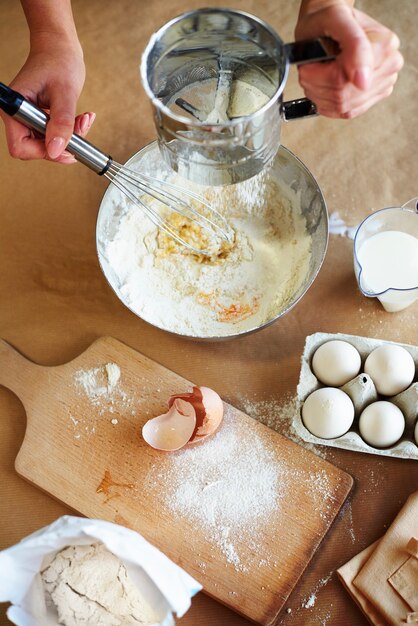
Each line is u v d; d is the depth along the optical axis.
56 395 0.83
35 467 0.80
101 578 0.71
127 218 0.88
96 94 0.99
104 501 0.78
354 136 0.95
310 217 0.85
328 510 0.77
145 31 1.02
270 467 0.79
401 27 0.99
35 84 0.79
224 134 0.61
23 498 0.81
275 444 0.80
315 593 0.75
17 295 0.90
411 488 0.78
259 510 0.77
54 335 0.88
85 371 0.84
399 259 0.83
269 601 0.74
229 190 0.88
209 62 0.67
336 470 0.78
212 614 0.75
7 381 0.84
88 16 1.03
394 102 0.96
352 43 0.60
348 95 0.65
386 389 0.77
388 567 0.72
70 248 0.91
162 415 0.80
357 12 0.67
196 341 0.84
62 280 0.90
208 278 0.87
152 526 0.77
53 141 0.71
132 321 0.87
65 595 0.71
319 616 0.74
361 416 0.77
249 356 0.85
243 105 0.70
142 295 0.86
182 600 0.68
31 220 0.93
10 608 0.70
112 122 0.97
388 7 1.00
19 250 0.92
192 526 0.77
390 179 0.92
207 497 0.78
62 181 0.95
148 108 0.97
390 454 0.76
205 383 0.84
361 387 0.76
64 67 0.80
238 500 0.78
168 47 0.64
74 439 0.81
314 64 0.64
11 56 1.01
